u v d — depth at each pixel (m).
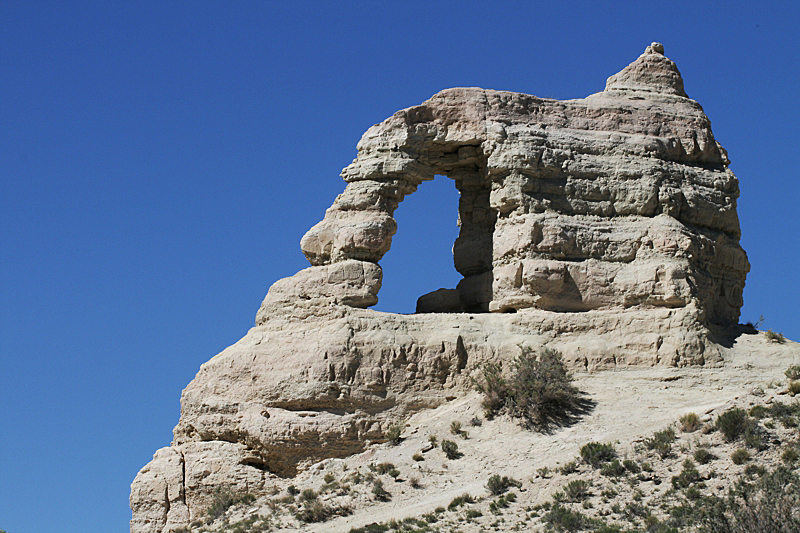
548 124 67.75
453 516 52.16
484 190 70.00
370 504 55.25
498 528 50.50
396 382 61.41
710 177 68.56
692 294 63.56
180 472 61.09
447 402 61.41
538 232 64.50
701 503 48.22
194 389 62.97
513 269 64.25
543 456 55.38
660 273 64.00
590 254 64.88
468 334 62.59
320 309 63.50
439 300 68.44
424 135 67.38
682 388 60.38
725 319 66.62
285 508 56.88
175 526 60.22
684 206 66.88
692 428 54.22
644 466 52.09
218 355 63.81
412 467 57.12
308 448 60.09
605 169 66.75
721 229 68.19
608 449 53.69
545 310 63.91
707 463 51.31
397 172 66.50
